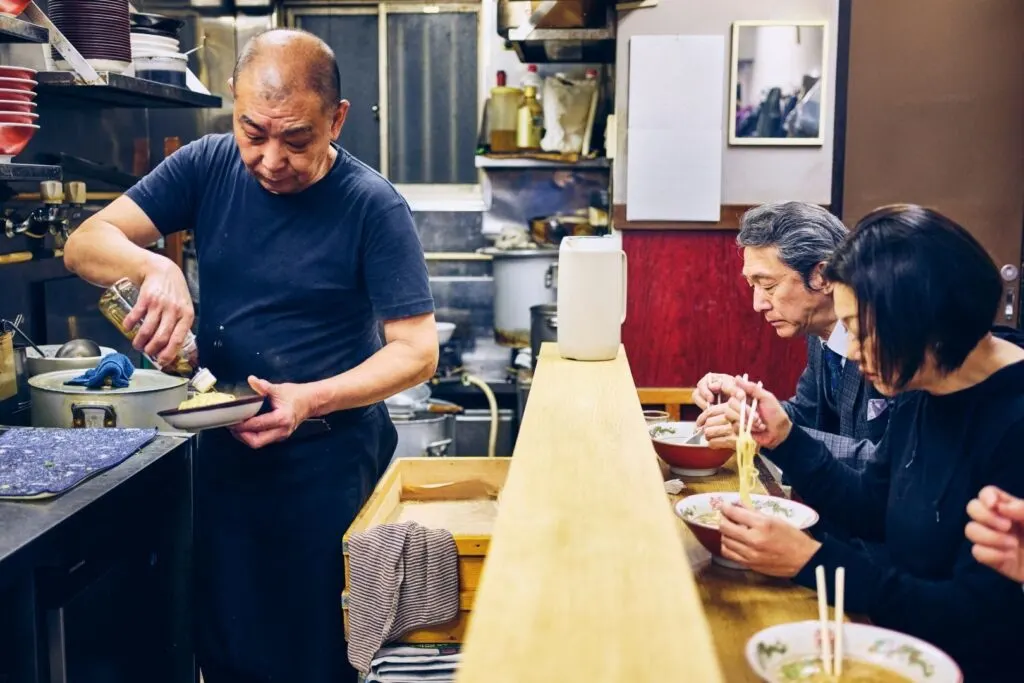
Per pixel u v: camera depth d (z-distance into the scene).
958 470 1.51
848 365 2.39
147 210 2.42
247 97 2.11
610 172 5.04
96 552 2.03
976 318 1.36
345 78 5.41
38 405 2.60
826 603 1.40
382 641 2.28
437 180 5.47
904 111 3.74
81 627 1.95
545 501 1.29
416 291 2.38
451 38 5.36
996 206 3.75
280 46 2.12
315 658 2.45
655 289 3.87
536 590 1.02
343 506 2.45
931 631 1.40
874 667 1.28
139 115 4.58
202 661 2.52
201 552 2.49
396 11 5.33
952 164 3.75
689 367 3.90
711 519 1.78
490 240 5.36
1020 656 1.40
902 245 1.37
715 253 3.85
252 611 2.45
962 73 3.71
